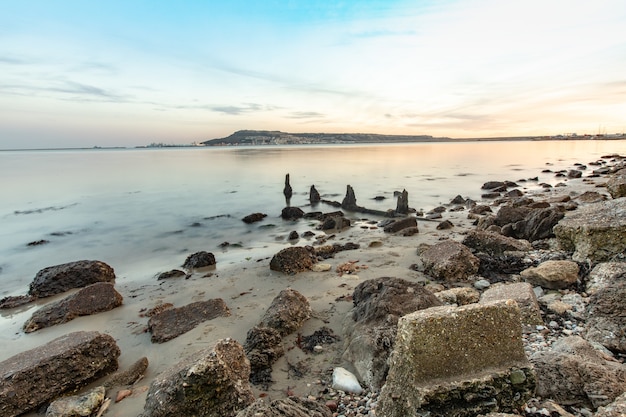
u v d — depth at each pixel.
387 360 5.71
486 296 8.26
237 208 31.28
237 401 5.39
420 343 4.20
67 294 12.94
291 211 26.75
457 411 4.01
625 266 8.60
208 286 12.38
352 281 11.46
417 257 13.70
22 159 139.62
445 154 125.69
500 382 4.17
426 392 3.99
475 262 11.11
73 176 60.31
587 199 23.75
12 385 6.18
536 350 6.21
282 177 55.06
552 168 61.94
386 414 4.60
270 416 4.34
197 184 47.59
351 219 25.47
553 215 14.40
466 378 4.14
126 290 12.93
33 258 18.52
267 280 12.38
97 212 30.12
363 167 71.31
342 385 6.00
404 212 26.06
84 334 7.51
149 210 30.70
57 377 6.60
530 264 11.23
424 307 7.29
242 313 9.67
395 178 51.41
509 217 17.59
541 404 4.47
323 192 39.53
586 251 10.18
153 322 9.32
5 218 28.12
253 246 18.91
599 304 6.65
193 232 23.06
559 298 8.41
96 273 13.66
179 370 5.47
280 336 7.58
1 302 12.38
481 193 36.41
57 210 31.14
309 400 5.38
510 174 53.84
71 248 20.09
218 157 127.56
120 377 7.09
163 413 5.11
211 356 5.38
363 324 7.26
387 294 7.71
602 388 4.49
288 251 13.19
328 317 8.95
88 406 6.07
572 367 4.88
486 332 4.34
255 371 6.71
